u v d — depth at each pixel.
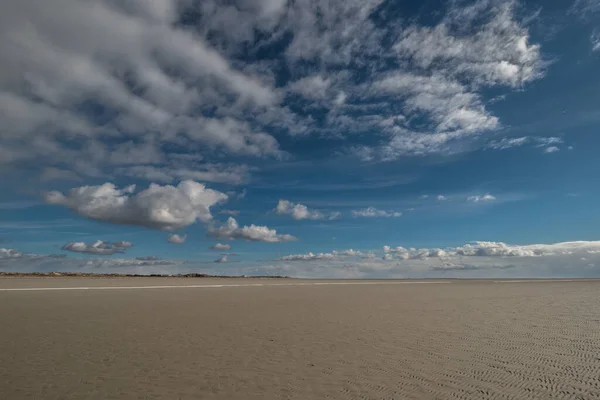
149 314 18.20
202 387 7.49
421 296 30.81
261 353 10.23
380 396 6.92
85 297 27.39
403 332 13.42
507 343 11.45
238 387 7.48
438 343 11.48
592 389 7.20
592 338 12.23
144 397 6.98
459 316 17.73
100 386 7.56
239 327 14.47
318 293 34.38
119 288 38.75
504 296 30.70
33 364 9.15
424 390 7.22
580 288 43.50
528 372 8.32
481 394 6.98
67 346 11.09
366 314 18.50
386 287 46.91
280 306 22.27
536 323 15.51
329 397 6.89
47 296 27.94
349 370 8.58
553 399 6.73
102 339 12.09
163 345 11.24
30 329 13.87
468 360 9.39
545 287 46.22
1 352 10.36
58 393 7.18
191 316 17.55
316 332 13.41
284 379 7.96
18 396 7.02
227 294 32.03
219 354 10.11
